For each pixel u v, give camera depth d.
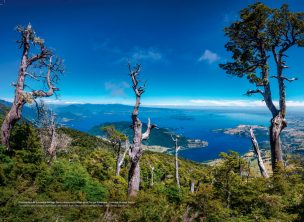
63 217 11.07
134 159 20.20
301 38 19.58
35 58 22.42
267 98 21.41
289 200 13.48
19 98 21.23
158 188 18.75
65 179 16.98
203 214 12.76
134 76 20.19
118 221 11.34
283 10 18.61
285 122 20.91
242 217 12.55
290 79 20.45
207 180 21.28
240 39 21.55
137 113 20.44
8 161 16.48
